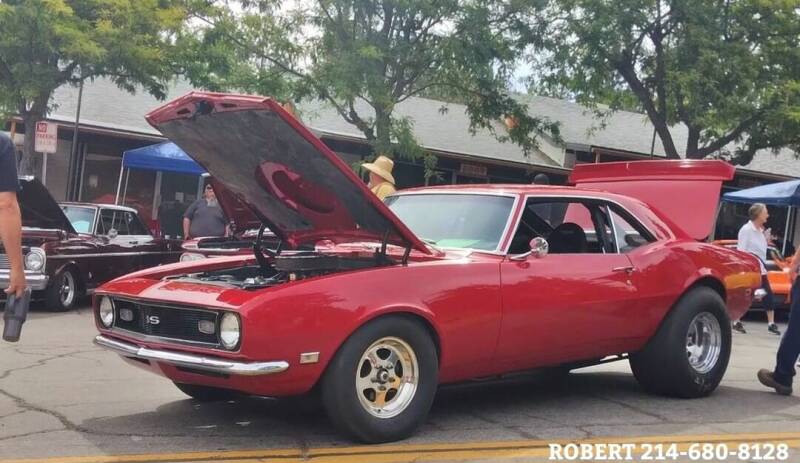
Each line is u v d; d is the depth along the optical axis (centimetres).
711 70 1622
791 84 1644
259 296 434
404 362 481
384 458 447
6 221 422
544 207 605
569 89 1861
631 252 609
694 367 633
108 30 1355
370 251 525
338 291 449
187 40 1523
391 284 468
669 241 635
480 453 465
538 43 1661
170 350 456
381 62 1508
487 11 1525
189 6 1508
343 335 446
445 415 558
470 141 2205
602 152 2108
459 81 1620
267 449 459
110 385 624
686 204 759
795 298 649
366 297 455
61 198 1864
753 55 1673
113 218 1241
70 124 1714
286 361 432
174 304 456
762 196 1641
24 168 1447
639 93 1844
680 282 618
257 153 473
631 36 1753
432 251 517
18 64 1337
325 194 484
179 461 434
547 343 545
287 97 1534
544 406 597
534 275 535
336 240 550
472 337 502
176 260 1345
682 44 1698
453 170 2175
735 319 691
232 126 454
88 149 1892
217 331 437
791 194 1588
